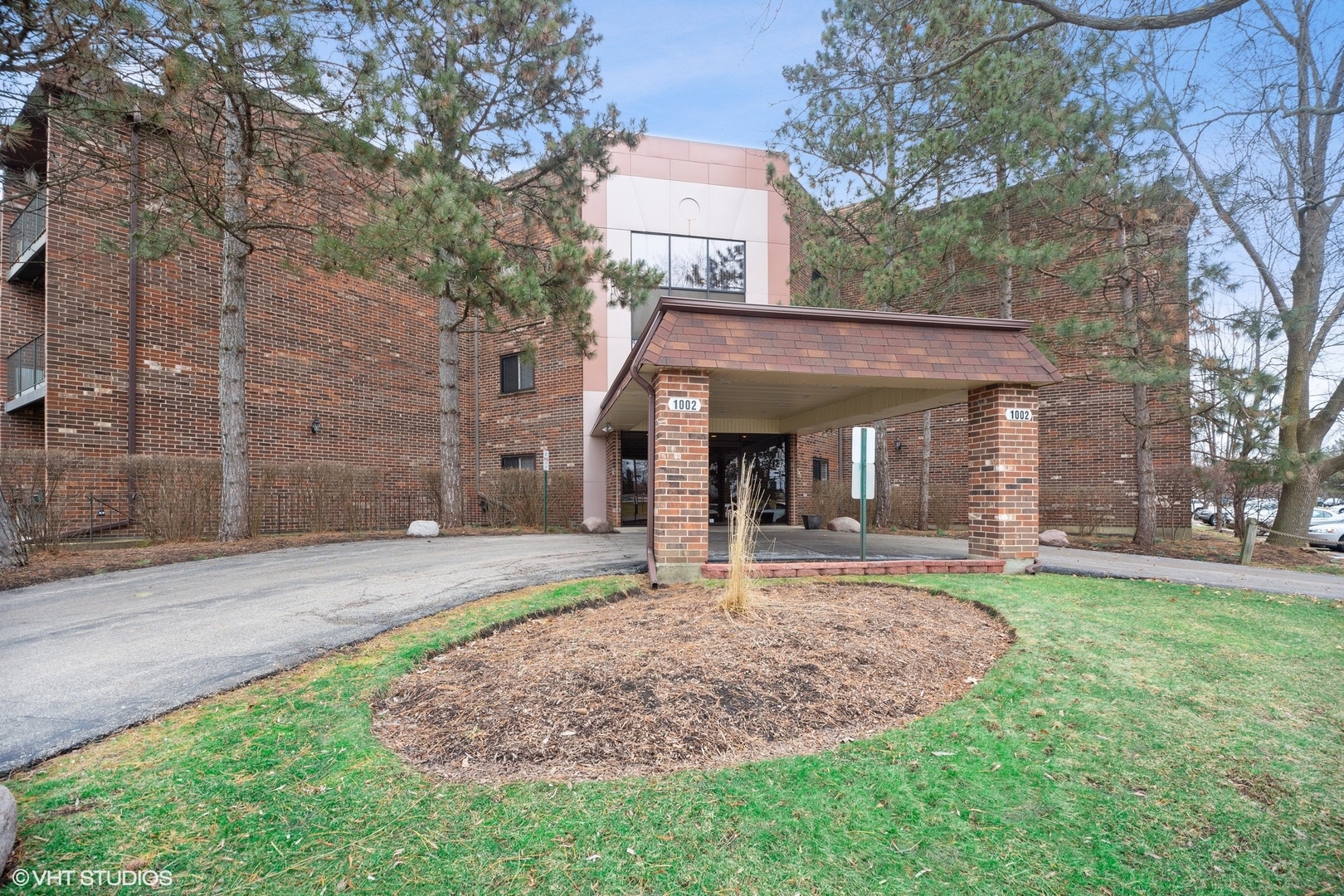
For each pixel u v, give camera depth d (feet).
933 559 26.73
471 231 30.32
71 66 22.06
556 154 43.21
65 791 9.32
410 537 41.16
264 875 7.54
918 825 8.62
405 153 29.78
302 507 42.11
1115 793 9.45
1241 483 38.01
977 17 37.14
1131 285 40.47
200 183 30.45
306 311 47.78
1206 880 7.60
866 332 26.05
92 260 37.68
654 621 17.17
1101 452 51.39
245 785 9.50
